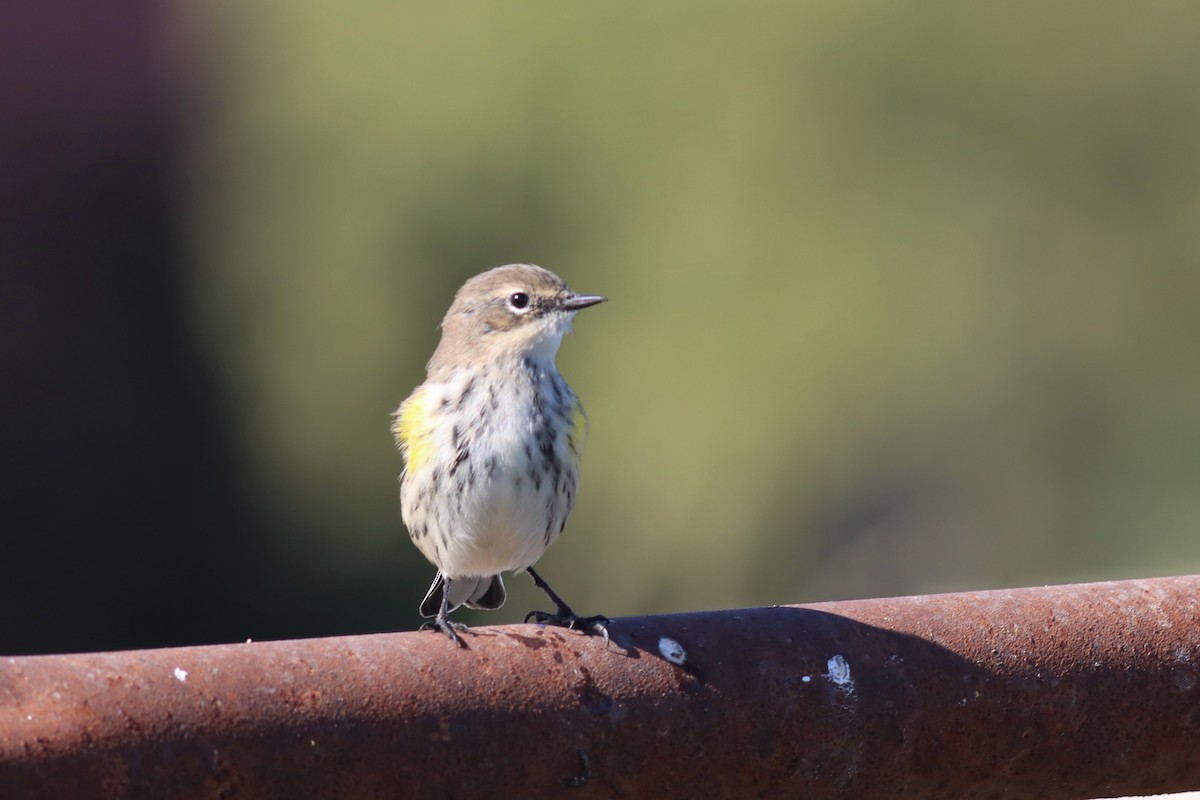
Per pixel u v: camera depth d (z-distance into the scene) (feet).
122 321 61.00
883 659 12.85
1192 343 58.08
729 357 57.11
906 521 55.88
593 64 60.80
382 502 59.00
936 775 13.03
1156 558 55.42
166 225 62.75
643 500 56.39
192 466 59.21
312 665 11.30
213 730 10.73
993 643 13.15
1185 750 13.55
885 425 56.70
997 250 58.80
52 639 55.47
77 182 62.49
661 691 12.17
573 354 57.98
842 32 59.47
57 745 10.28
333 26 63.87
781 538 55.57
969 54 59.41
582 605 55.36
